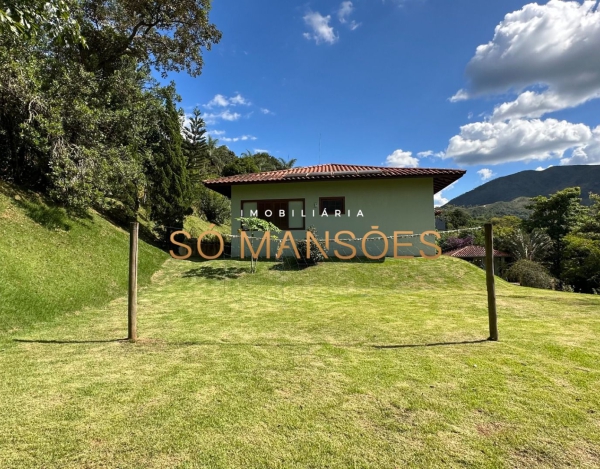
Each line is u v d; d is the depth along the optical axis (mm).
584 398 2748
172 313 6391
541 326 5273
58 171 9164
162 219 14492
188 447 2102
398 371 3363
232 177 14992
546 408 2584
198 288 9180
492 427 2330
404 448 2092
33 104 9078
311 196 13953
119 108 12914
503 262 25797
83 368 3498
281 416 2484
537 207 31047
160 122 14828
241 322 5660
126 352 4051
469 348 4129
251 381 3141
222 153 48625
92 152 10117
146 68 16109
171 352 4047
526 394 2820
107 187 10539
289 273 10797
